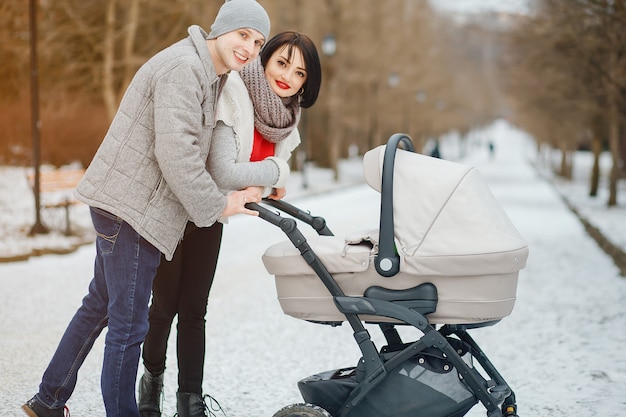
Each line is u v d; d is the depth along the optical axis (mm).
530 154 99875
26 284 8266
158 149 2820
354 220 16734
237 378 4730
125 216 2906
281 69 3178
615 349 5523
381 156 3029
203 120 2938
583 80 18438
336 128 34344
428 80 56594
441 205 2912
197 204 2852
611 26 14109
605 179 41500
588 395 4391
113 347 3008
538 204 22344
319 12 32906
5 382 4527
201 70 2879
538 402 4273
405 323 2953
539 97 24781
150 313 3451
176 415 3527
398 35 45750
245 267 9617
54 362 3225
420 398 3006
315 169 41312
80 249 11570
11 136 25656
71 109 25281
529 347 5621
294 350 5480
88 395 4281
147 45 19375
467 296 2895
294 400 4273
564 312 6977
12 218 14508
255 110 3150
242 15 2932
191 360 3418
